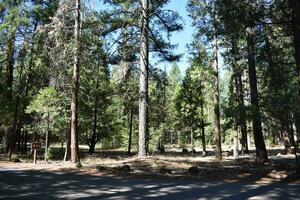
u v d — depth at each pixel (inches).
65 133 1100.5
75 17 826.2
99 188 521.3
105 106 1573.6
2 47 1128.2
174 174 722.2
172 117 1707.7
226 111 856.3
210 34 938.1
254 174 717.3
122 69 1034.1
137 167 829.8
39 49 1067.9
